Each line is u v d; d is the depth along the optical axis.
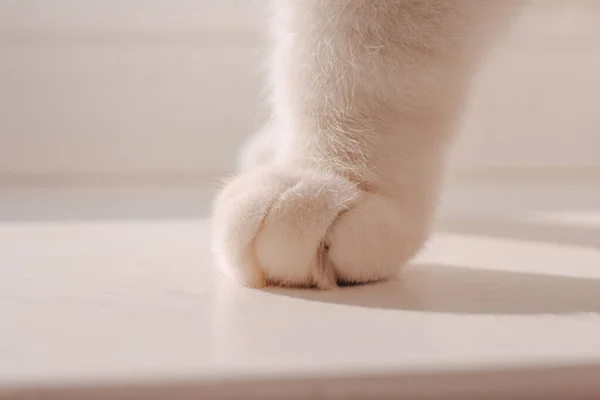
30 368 0.18
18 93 0.54
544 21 0.54
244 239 0.23
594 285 0.24
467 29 0.23
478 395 0.18
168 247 0.29
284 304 0.22
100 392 0.18
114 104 0.55
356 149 0.23
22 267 0.26
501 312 0.21
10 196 0.47
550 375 0.18
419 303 0.22
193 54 0.56
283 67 0.24
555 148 0.60
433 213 0.24
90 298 0.23
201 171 0.57
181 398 0.18
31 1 0.54
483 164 0.59
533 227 0.33
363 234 0.22
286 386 0.18
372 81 0.23
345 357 0.19
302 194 0.22
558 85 0.59
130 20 0.55
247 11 0.55
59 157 0.55
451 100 0.23
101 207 0.41
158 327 0.20
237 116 0.57
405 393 0.18
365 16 0.23
